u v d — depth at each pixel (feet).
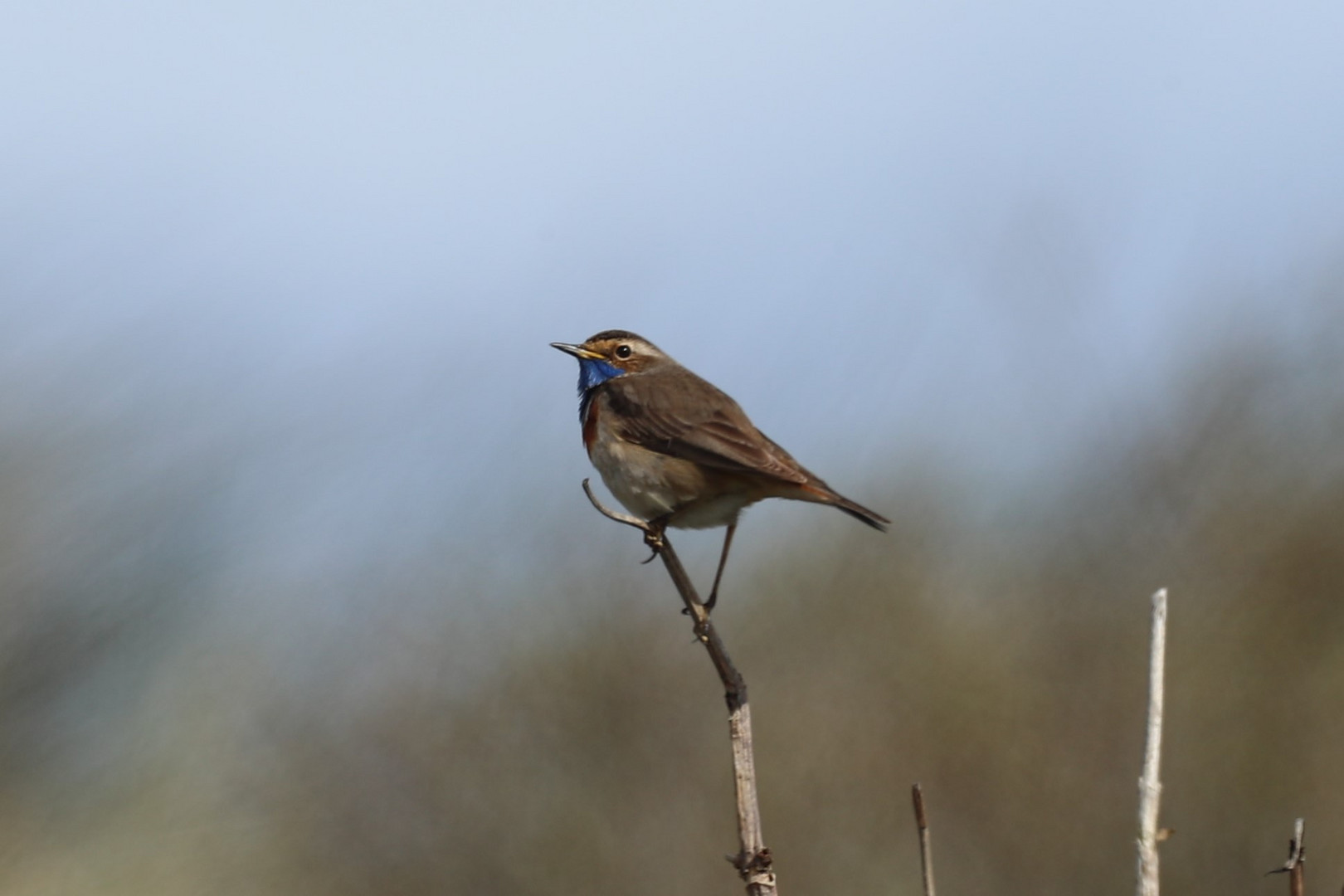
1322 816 53.62
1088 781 55.62
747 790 24.50
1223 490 61.26
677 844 54.75
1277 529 59.62
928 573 60.49
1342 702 55.77
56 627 39.93
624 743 56.08
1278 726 55.72
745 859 24.31
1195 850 54.03
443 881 52.80
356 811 52.01
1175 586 59.93
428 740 53.72
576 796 55.06
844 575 60.18
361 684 53.21
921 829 21.39
